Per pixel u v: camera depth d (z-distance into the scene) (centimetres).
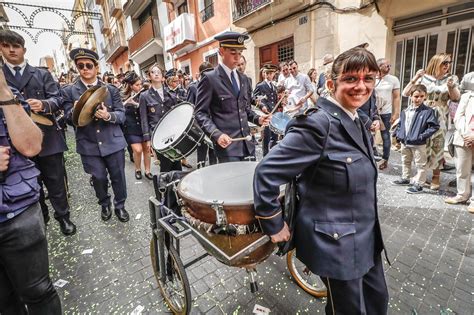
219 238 135
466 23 447
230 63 245
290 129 112
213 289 206
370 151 118
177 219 152
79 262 249
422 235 261
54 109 266
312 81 604
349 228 113
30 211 130
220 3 909
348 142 110
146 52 1535
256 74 850
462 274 208
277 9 678
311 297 194
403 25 525
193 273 224
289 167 107
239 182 157
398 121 384
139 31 1580
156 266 189
